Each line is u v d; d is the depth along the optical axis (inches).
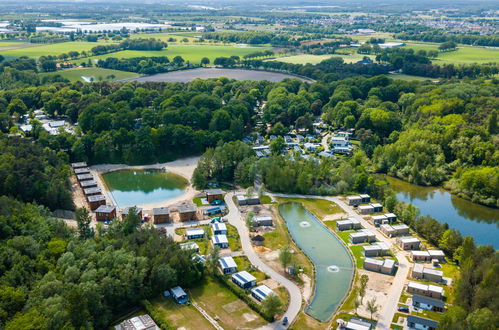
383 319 6609.3
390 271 7864.2
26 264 6894.7
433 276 7578.7
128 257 7224.4
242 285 7337.6
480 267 7145.7
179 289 7135.8
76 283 6697.8
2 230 7736.2
